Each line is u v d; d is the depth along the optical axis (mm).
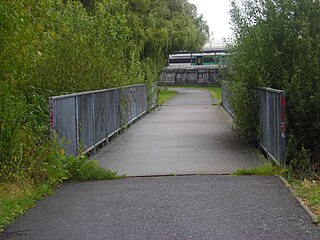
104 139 13141
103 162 10469
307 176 8805
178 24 38156
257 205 6723
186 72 66750
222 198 7137
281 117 8836
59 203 7062
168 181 8406
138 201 7098
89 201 7152
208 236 5500
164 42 35312
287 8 10734
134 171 9375
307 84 9859
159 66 35906
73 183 8398
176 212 6484
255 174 8797
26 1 8930
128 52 25969
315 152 9797
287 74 10188
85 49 13227
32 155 8109
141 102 21906
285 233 5535
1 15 7797
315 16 10664
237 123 12664
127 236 5578
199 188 7801
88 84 12766
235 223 5949
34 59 10023
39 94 10922
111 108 14375
